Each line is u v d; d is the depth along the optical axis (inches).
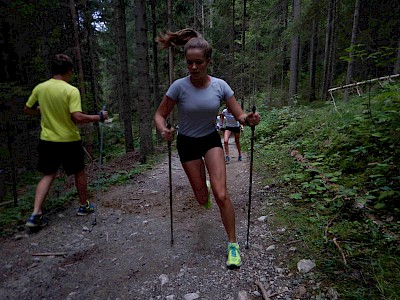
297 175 169.9
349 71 371.2
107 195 190.7
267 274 94.2
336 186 140.6
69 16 375.9
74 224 144.2
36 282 97.5
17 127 227.9
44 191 135.9
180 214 153.5
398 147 151.9
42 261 110.5
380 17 494.0
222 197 100.0
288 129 299.9
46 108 134.3
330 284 83.7
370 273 84.8
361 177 145.5
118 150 497.7
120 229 138.1
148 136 331.9
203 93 99.0
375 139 169.9
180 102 101.3
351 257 93.5
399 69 361.7
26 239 128.3
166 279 96.0
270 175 197.9
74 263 108.9
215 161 102.6
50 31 278.1
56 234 133.3
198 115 100.3
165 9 502.3
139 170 257.8
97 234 133.3
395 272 83.4
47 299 89.0
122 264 107.1
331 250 98.9
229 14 662.5
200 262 105.4
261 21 620.4
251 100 804.0
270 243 112.7
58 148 136.9
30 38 243.9
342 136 195.9
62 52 378.9
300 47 829.8
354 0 478.3
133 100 895.1
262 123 383.9
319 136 226.7
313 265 93.2
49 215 153.9
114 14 569.9
